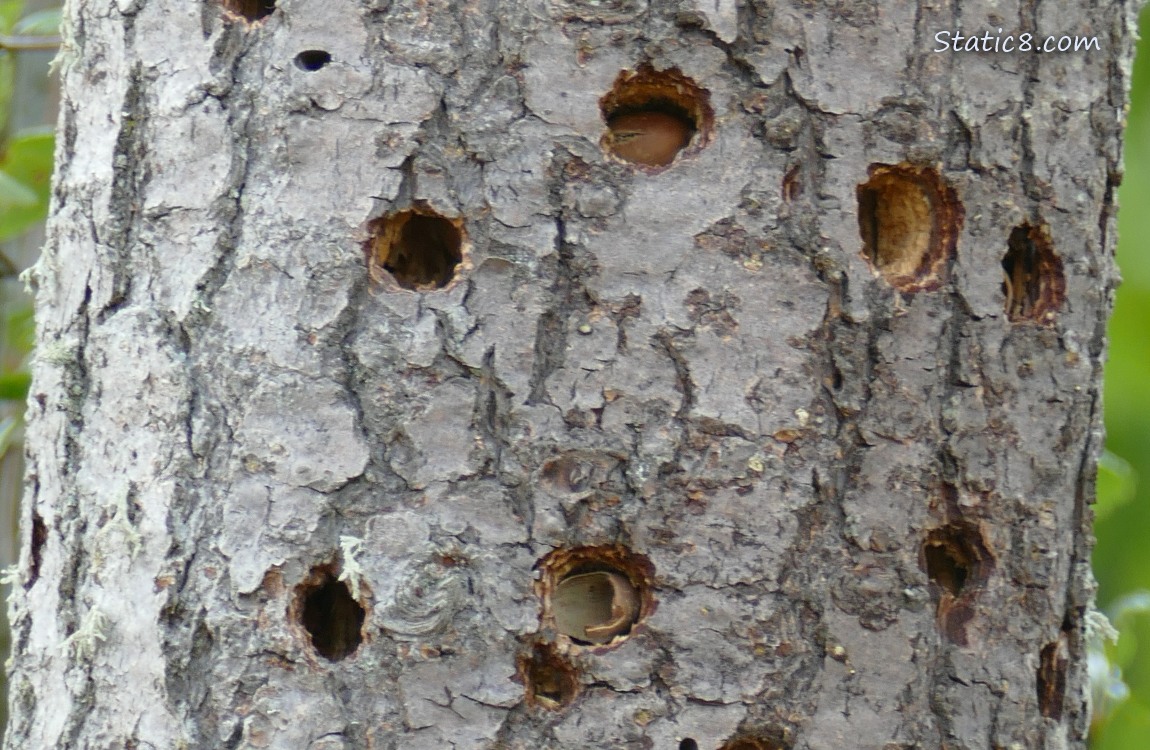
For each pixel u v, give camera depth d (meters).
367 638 0.54
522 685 0.54
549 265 0.54
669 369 0.54
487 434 0.54
